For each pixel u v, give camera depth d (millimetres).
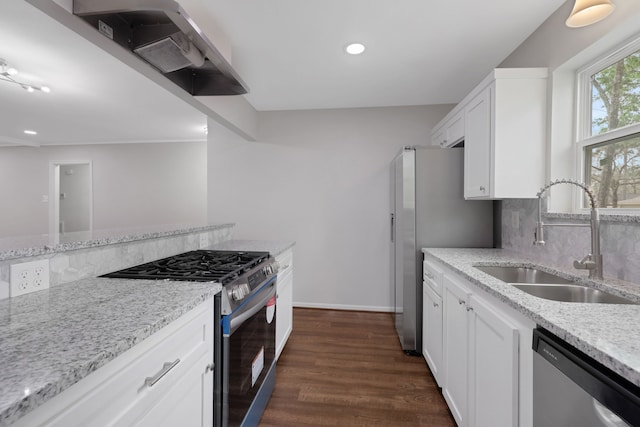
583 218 1555
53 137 4914
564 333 807
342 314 3359
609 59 1586
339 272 3541
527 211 2059
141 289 1087
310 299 3590
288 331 2455
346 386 1994
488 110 1938
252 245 2371
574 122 1786
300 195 3590
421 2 1728
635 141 1445
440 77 2709
